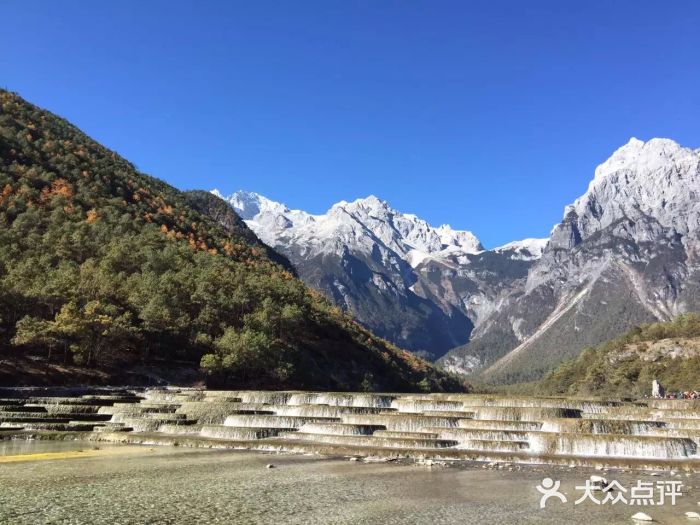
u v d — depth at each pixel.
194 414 70.50
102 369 109.81
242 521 26.03
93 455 47.94
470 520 26.62
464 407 68.00
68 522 25.55
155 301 119.69
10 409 71.19
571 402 72.38
